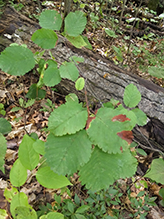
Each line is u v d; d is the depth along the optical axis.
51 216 0.32
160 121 0.95
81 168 0.25
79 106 0.27
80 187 0.85
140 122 0.37
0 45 1.21
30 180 0.81
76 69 0.33
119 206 0.85
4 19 1.28
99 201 0.83
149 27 2.61
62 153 0.24
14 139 0.96
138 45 2.07
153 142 0.96
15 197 0.31
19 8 1.50
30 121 1.05
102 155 0.25
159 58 1.72
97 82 1.06
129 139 0.24
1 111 0.88
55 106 1.12
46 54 1.10
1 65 0.28
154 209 0.86
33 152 0.29
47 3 1.84
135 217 0.78
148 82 1.11
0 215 0.38
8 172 0.82
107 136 0.24
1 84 1.12
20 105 0.99
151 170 0.35
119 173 0.25
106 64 1.14
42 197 0.80
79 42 0.34
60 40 1.10
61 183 0.28
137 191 0.91
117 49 1.31
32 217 0.30
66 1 1.17
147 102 0.99
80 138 0.25
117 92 1.03
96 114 0.27
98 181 0.24
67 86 1.09
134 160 0.28
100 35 1.83
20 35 1.21
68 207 0.66
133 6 2.75
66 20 0.32
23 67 0.28
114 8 2.44
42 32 0.31
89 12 2.02
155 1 2.82
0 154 0.35
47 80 0.32
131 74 1.13
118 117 0.26
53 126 0.25
